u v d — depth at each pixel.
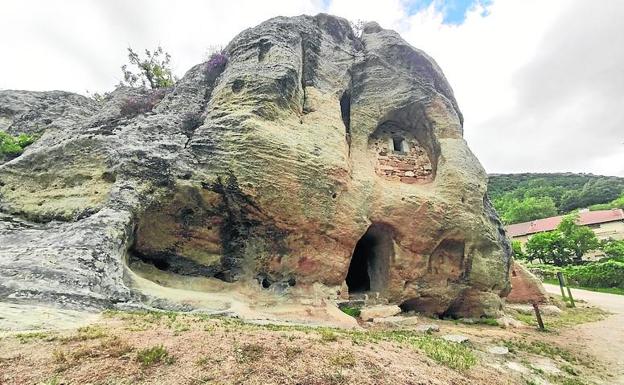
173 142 10.80
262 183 10.11
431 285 12.93
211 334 5.62
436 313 13.25
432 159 14.99
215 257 10.21
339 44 16.30
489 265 13.43
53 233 8.60
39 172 11.09
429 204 12.80
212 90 13.61
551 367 7.93
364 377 4.76
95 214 8.82
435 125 14.87
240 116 10.75
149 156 10.04
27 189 10.80
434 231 12.74
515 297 18.56
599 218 47.00
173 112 12.72
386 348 6.37
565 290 25.95
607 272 27.77
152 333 5.43
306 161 10.80
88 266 7.21
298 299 10.35
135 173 9.73
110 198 9.13
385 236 12.85
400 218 12.50
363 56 15.75
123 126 12.20
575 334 11.57
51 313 5.73
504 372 7.03
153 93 14.77
